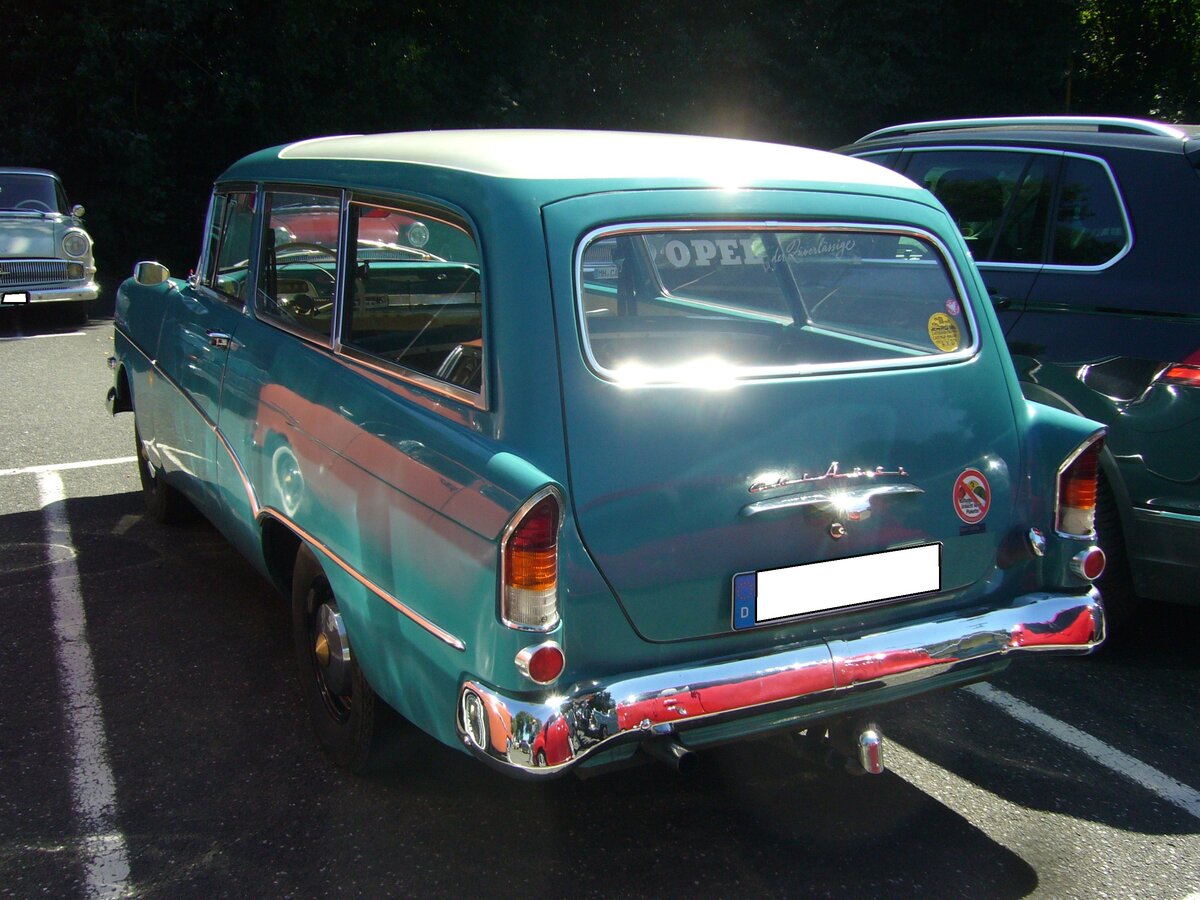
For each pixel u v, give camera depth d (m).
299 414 3.27
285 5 18.84
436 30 21.72
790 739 3.03
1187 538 3.92
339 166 3.41
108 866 2.86
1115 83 29.08
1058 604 3.03
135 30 17.53
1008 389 3.09
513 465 2.43
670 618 2.61
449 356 2.73
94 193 18.59
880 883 2.87
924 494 2.91
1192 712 3.86
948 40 24.53
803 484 2.74
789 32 23.22
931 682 2.88
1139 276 4.14
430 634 2.62
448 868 2.88
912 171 5.21
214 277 4.45
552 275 2.56
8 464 6.57
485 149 2.94
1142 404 3.98
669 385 2.60
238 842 2.97
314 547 3.14
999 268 4.59
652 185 2.76
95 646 4.16
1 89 17.98
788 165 3.05
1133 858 3.00
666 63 22.94
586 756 2.42
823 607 2.78
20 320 13.52
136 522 5.54
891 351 3.01
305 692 3.46
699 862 2.93
